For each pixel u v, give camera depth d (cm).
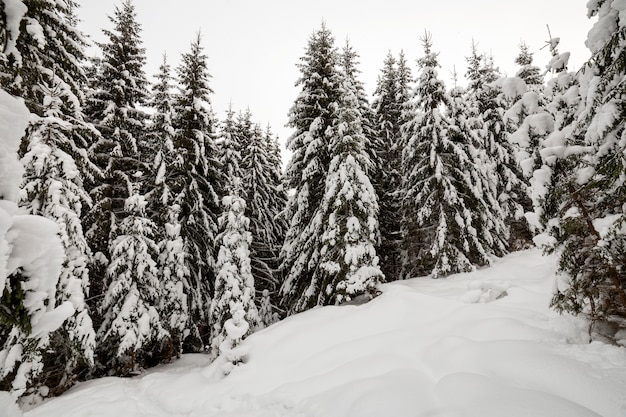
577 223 650
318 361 873
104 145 1431
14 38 295
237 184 1789
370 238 1321
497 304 927
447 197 1436
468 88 2072
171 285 1414
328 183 1364
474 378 577
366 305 1144
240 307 1150
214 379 989
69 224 1015
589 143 670
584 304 670
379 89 2200
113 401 928
